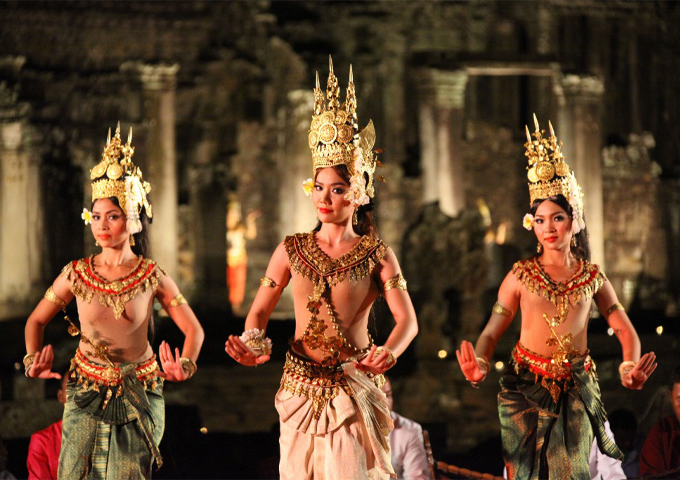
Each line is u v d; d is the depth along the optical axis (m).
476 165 36.81
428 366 23.47
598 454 9.03
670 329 29.94
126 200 8.12
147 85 31.11
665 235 37.34
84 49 32.94
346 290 7.43
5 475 10.46
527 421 8.27
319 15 34.66
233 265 35.84
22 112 29.94
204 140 35.84
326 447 7.37
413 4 34.34
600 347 26.67
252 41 35.12
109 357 8.02
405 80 35.06
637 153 36.91
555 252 8.36
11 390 19.86
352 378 7.41
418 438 10.94
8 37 31.72
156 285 8.20
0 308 29.52
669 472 9.62
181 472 14.17
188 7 34.56
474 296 25.16
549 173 8.34
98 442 7.95
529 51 35.31
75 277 8.12
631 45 37.56
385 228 34.78
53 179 31.16
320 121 7.53
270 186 36.53
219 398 23.73
